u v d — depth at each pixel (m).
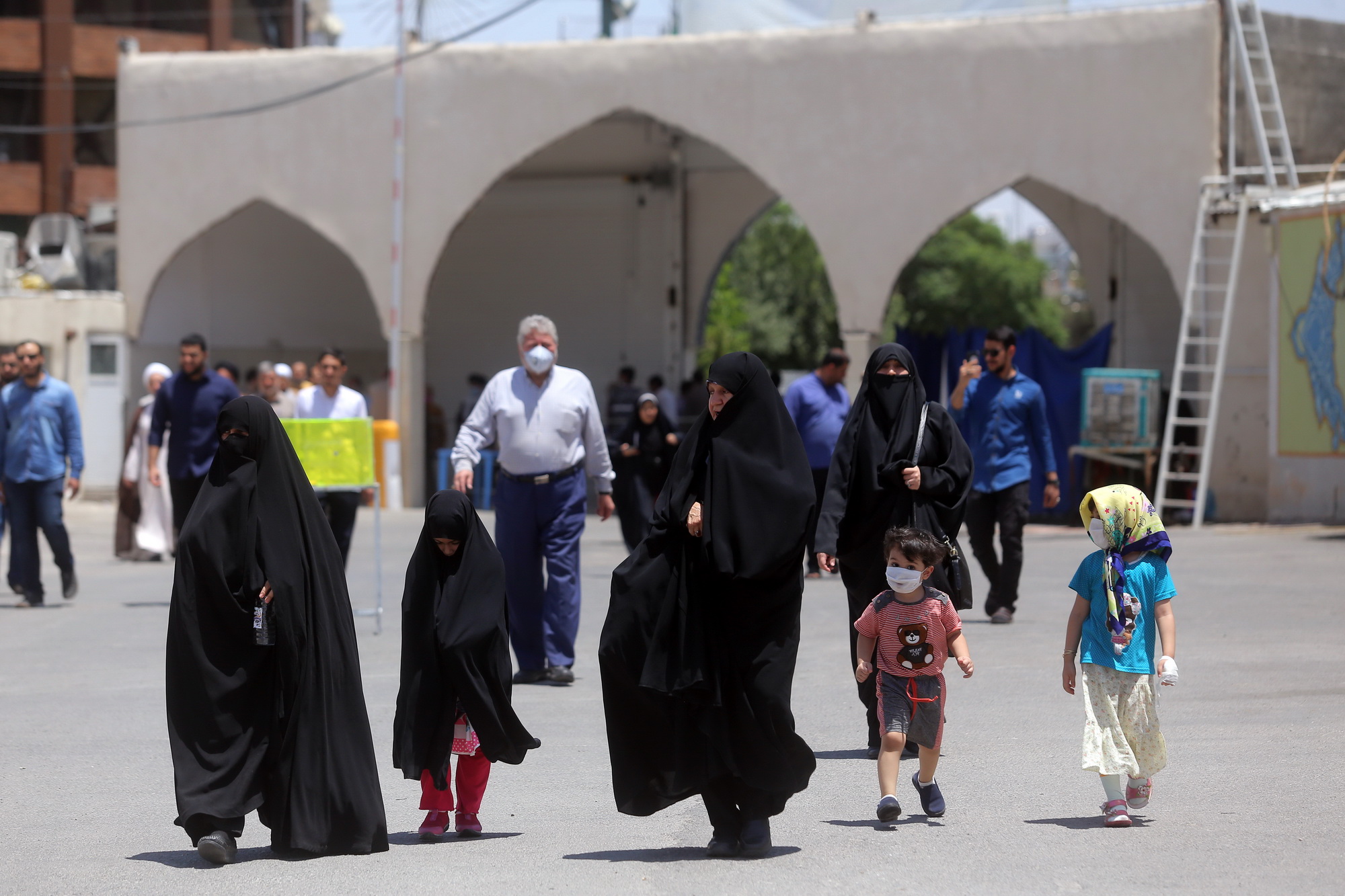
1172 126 59.78
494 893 14.35
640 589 15.80
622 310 83.81
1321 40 60.19
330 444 33.19
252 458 16.33
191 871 15.45
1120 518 16.75
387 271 69.56
